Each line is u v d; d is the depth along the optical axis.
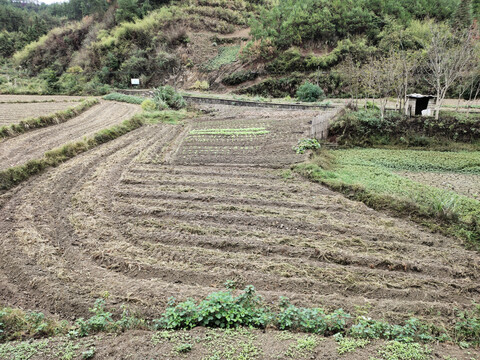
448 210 8.30
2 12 60.56
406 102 16.45
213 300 4.86
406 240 7.61
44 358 4.00
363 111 16.62
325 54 32.19
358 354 4.06
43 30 56.66
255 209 8.88
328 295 5.80
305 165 11.71
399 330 4.69
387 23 32.09
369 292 5.97
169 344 4.20
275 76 33.25
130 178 11.18
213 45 39.47
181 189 10.26
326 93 29.44
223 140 15.77
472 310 5.53
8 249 6.93
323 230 7.99
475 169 12.21
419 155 13.58
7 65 49.62
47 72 42.94
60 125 18.61
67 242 7.39
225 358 3.94
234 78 34.28
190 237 7.55
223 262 6.70
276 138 15.37
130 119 19.19
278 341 4.29
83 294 5.72
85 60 42.38
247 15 44.22
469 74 17.44
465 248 7.38
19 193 9.72
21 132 16.19
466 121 14.58
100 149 14.50
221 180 11.05
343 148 14.78
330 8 34.75
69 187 10.38
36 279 6.03
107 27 46.28
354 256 6.90
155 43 39.81
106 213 8.79
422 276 6.46
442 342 4.74
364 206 9.16
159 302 5.50
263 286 6.06
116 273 6.40
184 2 45.34
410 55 20.75
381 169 12.17
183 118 22.00
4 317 4.89
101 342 4.32
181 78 36.94
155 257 6.89
